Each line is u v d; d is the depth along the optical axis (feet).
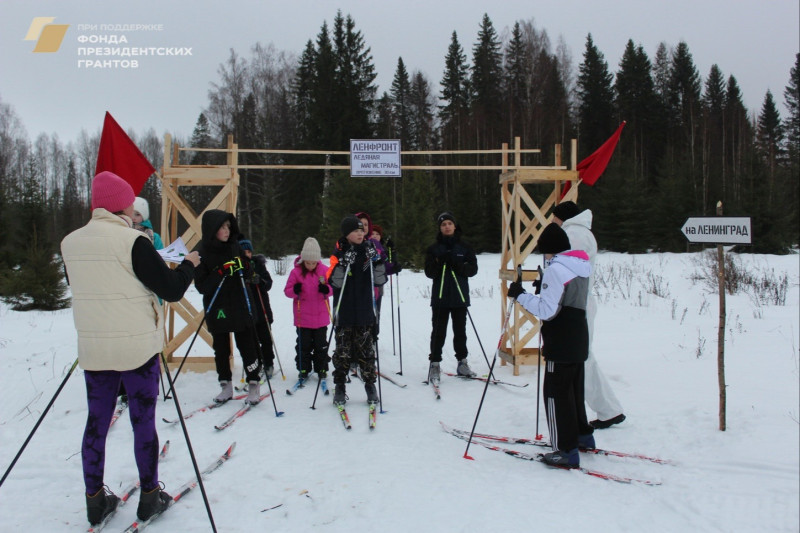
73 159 162.09
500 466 11.75
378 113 114.42
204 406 16.02
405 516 9.54
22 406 16.24
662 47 142.31
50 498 10.35
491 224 83.30
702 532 8.84
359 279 15.90
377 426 14.35
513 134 103.24
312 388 18.17
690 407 14.53
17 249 44.62
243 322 15.67
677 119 123.85
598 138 117.08
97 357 8.80
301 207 90.48
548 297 11.30
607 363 20.31
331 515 9.62
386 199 65.82
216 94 92.58
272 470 11.51
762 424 13.00
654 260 63.36
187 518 9.53
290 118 98.02
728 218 12.82
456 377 19.48
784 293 33.86
